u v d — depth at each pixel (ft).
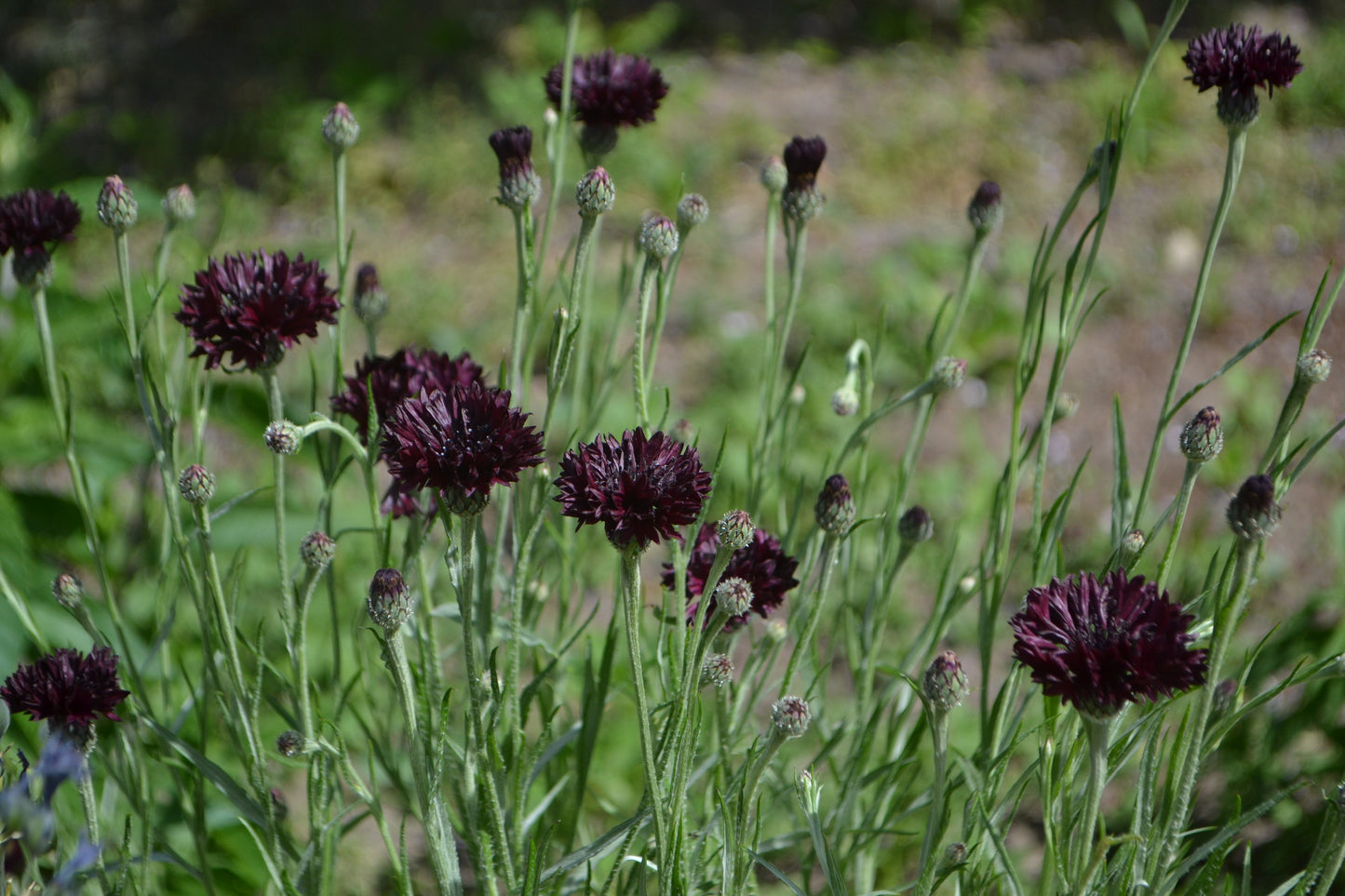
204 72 12.60
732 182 10.19
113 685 3.68
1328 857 3.59
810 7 13.60
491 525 5.91
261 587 5.19
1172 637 3.45
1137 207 10.01
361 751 4.55
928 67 12.33
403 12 13.12
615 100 4.12
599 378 4.27
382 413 3.87
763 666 4.10
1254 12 12.84
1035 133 11.10
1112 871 3.66
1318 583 6.41
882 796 3.93
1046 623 3.48
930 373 4.09
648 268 3.73
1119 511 3.85
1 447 4.66
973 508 6.79
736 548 3.55
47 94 12.31
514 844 3.72
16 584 4.31
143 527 4.91
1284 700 4.89
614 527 3.49
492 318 8.53
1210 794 4.66
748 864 3.61
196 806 3.92
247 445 6.84
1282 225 9.86
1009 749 3.69
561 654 3.85
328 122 3.95
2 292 4.78
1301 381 3.69
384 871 4.45
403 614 3.57
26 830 3.43
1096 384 8.09
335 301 3.84
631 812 4.32
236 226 9.77
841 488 3.68
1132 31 12.51
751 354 7.88
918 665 4.40
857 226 9.62
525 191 3.91
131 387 5.20
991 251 9.25
